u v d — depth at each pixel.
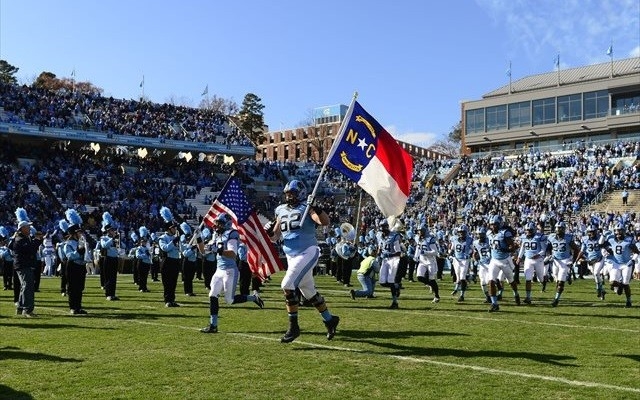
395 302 15.27
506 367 7.94
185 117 60.59
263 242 13.24
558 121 68.06
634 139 56.06
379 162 10.77
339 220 49.22
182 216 47.03
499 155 63.09
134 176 51.16
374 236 21.92
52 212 40.94
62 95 54.84
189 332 10.84
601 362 8.25
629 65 70.88
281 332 10.84
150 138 53.16
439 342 9.77
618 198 45.44
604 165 50.38
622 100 64.50
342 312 14.05
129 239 40.41
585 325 11.93
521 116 70.69
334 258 26.44
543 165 53.34
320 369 7.76
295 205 9.64
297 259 9.48
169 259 15.65
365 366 7.95
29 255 13.34
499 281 17.58
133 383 7.07
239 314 13.62
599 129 65.25
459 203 51.38
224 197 13.43
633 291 22.00
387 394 6.61
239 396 6.54
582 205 45.75
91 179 48.16
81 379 7.25
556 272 16.45
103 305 15.94
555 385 6.98
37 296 18.95
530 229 16.89
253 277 16.38
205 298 18.19
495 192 50.72
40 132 48.03
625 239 16.22
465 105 74.75
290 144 106.75
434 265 16.91
